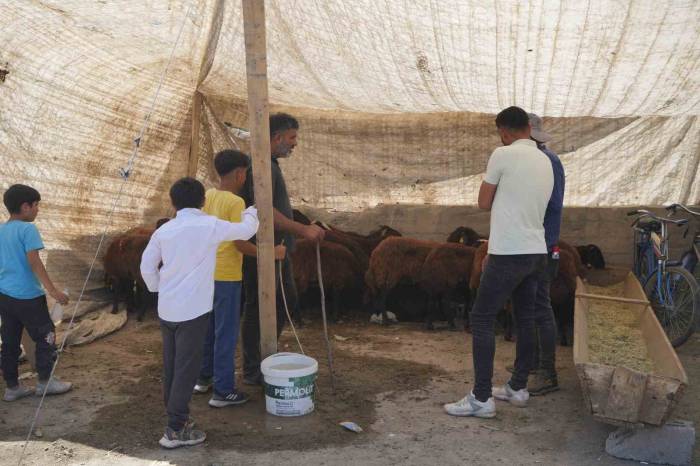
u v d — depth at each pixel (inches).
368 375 221.5
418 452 161.6
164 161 349.4
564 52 225.6
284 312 204.2
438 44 233.0
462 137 369.7
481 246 263.9
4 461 155.9
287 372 180.5
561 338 261.0
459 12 210.7
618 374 154.5
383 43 240.2
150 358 241.0
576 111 290.5
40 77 284.7
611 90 252.2
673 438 155.0
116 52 286.2
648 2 189.9
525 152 175.0
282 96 329.1
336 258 292.4
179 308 158.6
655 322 206.7
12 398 195.5
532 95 269.4
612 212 336.5
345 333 281.7
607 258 336.8
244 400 192.1
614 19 201.3
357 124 379.9
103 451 161.9
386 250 289.4
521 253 172.6
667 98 256.4
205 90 338.0
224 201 179.0
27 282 192.5
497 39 222.8
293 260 286.7
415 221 368.2
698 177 343.3
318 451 161.9
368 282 295.1
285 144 193.5
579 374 158.2
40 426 177.2
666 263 260.1
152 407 191.5
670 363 173.3
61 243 316.8
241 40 263.3
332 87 295.1
